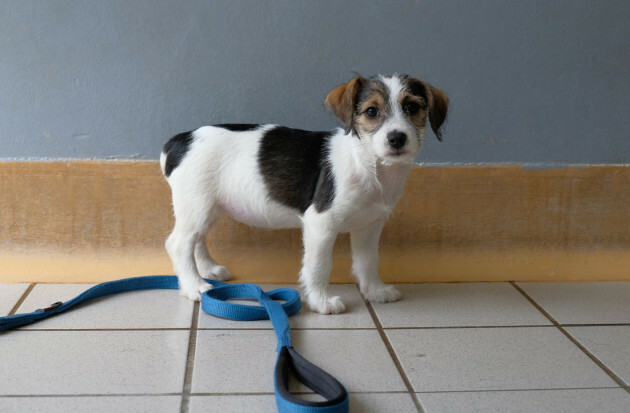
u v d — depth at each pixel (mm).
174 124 2764
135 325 2207
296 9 2666
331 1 2666
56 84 2674
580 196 2941
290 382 1847
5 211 2748
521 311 2443
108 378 1836
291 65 2727
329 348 2078
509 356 2049
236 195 2441
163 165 2523
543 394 1813
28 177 2740
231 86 2736
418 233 2906
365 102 2205
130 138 2762
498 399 1781
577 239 2967
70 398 1727
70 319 2238
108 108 2721
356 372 1917
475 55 2768
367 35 2713
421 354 2049
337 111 2262
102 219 2799
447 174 2865
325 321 2305
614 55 2820
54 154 2754
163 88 2717
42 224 2775
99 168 2762
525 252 2936
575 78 2830
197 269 2564
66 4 2592
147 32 2648
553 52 2793
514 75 2803
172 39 2664
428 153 2859
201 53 2689
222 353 2014
